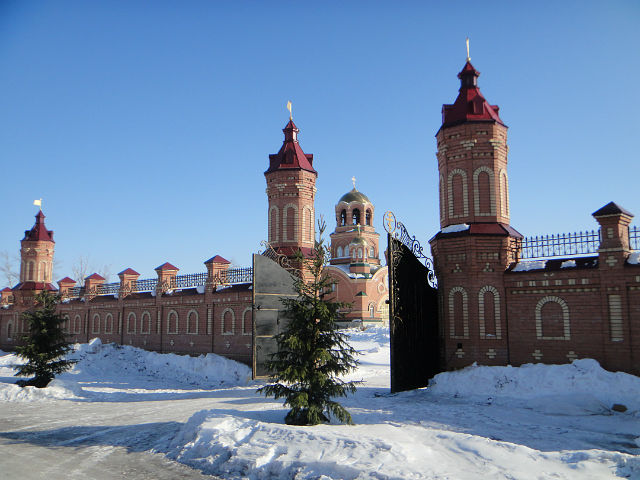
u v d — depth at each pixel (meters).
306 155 31.31
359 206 64.06
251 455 9.38
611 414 14.09
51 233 48.72
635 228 16.97
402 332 18.77
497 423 13.09
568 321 17.53
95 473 9.32
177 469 9.55
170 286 33.47
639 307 16.12
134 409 17.39
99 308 39.53
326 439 9.45
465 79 21.97
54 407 18.22
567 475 8.08
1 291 50.53
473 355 19.12
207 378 26.77
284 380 12.52
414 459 8.60
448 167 20.97
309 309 12.84
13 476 9.12
